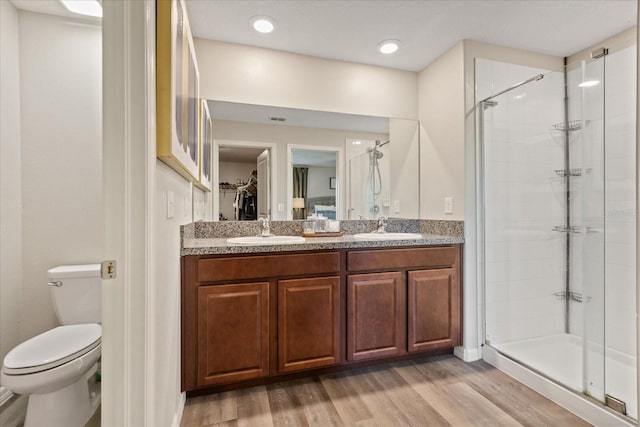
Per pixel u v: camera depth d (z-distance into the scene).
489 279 2.25
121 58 0.95
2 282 1.81
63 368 1.39
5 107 1.85
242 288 1.72
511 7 1.87
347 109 2.52
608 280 2.06
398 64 2.57
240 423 1.51
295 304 1.81
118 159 0.96
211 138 2.26
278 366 1.79
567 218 2.40
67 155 2.06
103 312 0.96
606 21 2.01
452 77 2.31
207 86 2.21
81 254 2.06
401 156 2.66
